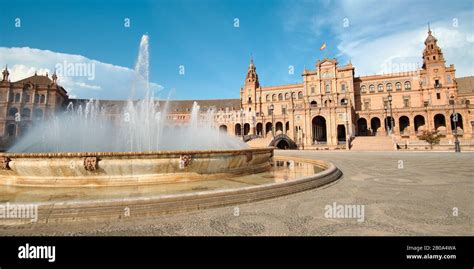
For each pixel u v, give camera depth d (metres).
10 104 64.88
